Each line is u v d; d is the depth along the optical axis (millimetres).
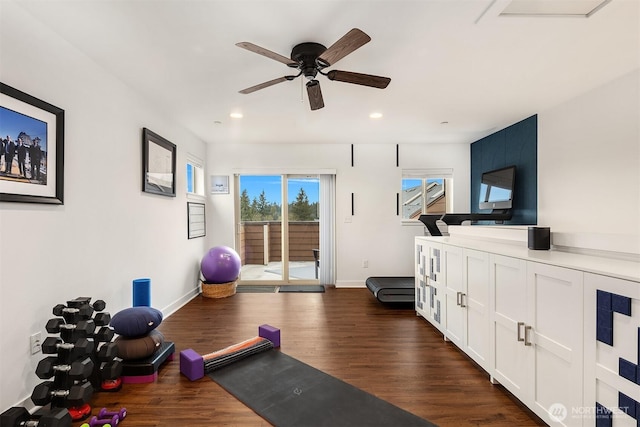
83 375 1773
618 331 1301
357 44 1774
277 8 1781
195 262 4730
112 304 2701
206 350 2799
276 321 3562
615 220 2779
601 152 2906
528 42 2162
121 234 2836
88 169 2402
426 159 5344
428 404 1990
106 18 1893
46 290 2008
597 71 2609
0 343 1711
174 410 1937
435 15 1857
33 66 1907
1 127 1701
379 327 3373
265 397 2064
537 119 3732
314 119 3955
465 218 4113
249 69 2572
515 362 1938
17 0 1734
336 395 2088
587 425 1439
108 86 2635
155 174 3422
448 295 2877
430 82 2840
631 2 1736
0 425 1550
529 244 2146
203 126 4254
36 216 1938
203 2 1728
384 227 5371
